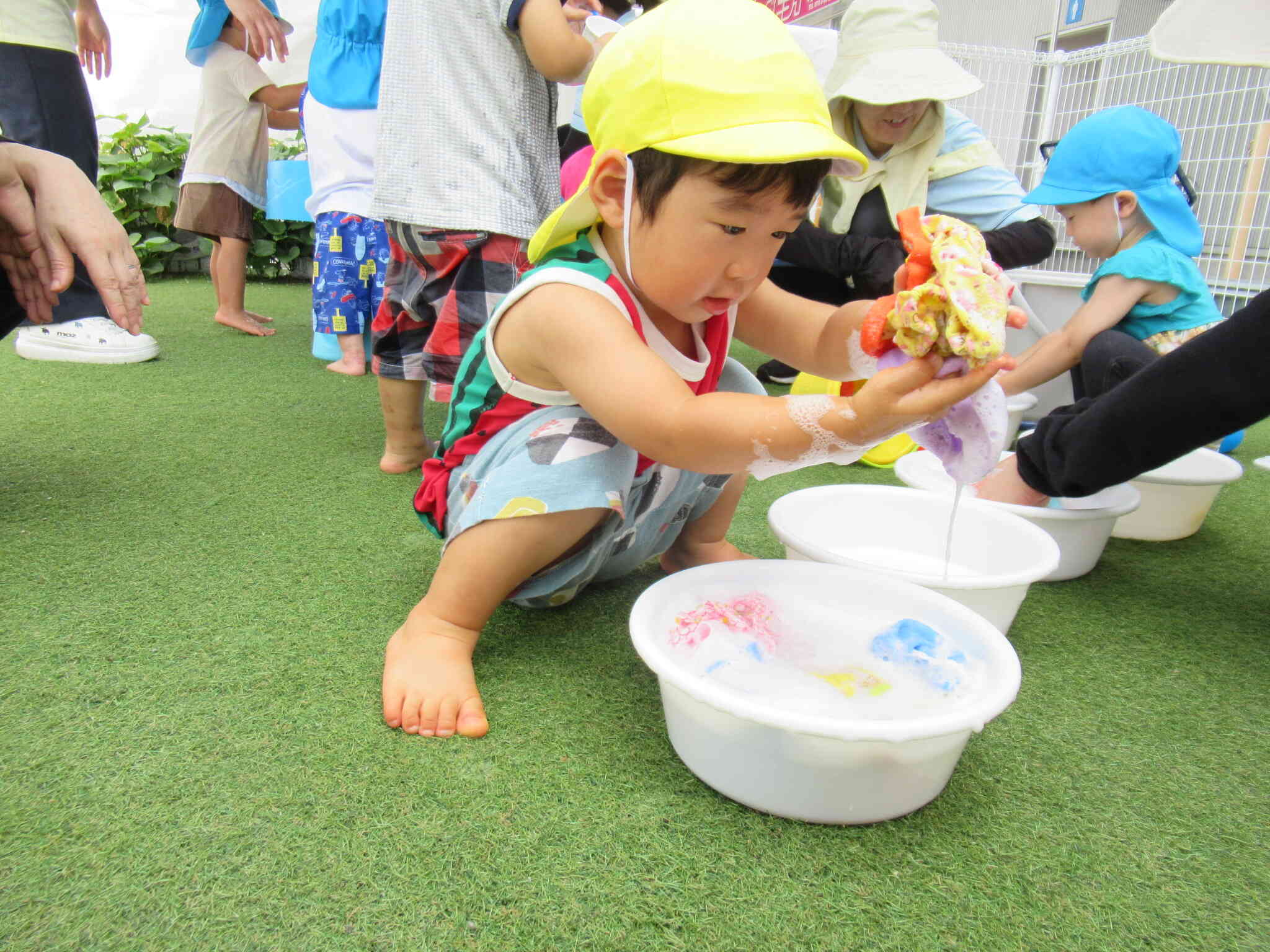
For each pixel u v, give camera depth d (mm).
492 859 673
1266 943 639
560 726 854
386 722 841
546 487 875
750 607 948
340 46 2219
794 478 1806
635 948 602
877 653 884
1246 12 1290
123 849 664
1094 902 670
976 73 2990
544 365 881
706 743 745
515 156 1449
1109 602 1253
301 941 593
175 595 1088
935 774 736
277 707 859
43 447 1664
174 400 2068
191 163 2834
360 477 1585
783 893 657
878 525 1350
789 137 724
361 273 2357
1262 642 1133
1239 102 2410
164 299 3615
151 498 1428
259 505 1423
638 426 775
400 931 604
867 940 621
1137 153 1754
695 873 671
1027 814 768
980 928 638
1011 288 706
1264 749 889
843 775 700
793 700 807
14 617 1010
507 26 1418
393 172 1430
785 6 3359
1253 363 932
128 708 843
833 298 2336
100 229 1175
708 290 811
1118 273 1759
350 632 1016
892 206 2033
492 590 916
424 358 1495
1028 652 1084
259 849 670
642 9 1905
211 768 762
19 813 695
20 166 1152
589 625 1077
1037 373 1817
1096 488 1143
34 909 605
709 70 750
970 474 811
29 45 1794
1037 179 3031
